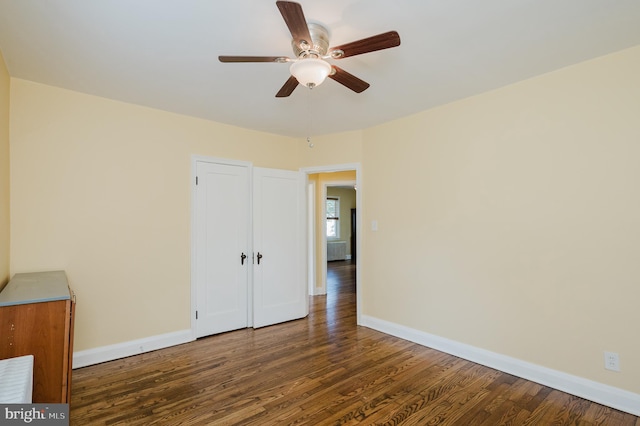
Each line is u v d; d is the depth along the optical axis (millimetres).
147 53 2230
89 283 2959
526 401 2348
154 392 2463
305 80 1938
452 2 1707
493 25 1925
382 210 3846
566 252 2475
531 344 2650
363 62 2369
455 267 3150
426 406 2283
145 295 3250
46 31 1955
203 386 2553
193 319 3545
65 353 1926
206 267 3678
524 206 2693
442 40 2080
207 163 3709
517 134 2732
